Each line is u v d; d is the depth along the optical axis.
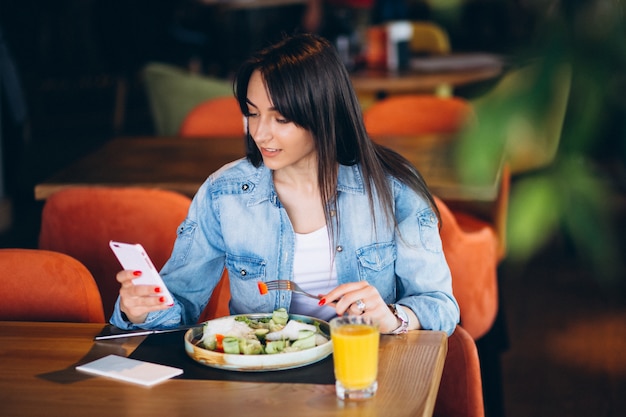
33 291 1.97
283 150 1.68
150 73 5.01
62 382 1.46
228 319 1.61
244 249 1.82
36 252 1.97
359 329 1.33
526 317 3.93
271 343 1.49
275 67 1.63
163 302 1.58
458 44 5.95
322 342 1.54
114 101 8.35
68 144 7.02
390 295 1.85
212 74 8.43
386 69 5.04
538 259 4.63
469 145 0.58
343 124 1.75
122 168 3.21
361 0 5.80
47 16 8.74
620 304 4.03
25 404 1.38
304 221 1.82
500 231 3.25
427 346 1.57
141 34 8.85
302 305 1.82
